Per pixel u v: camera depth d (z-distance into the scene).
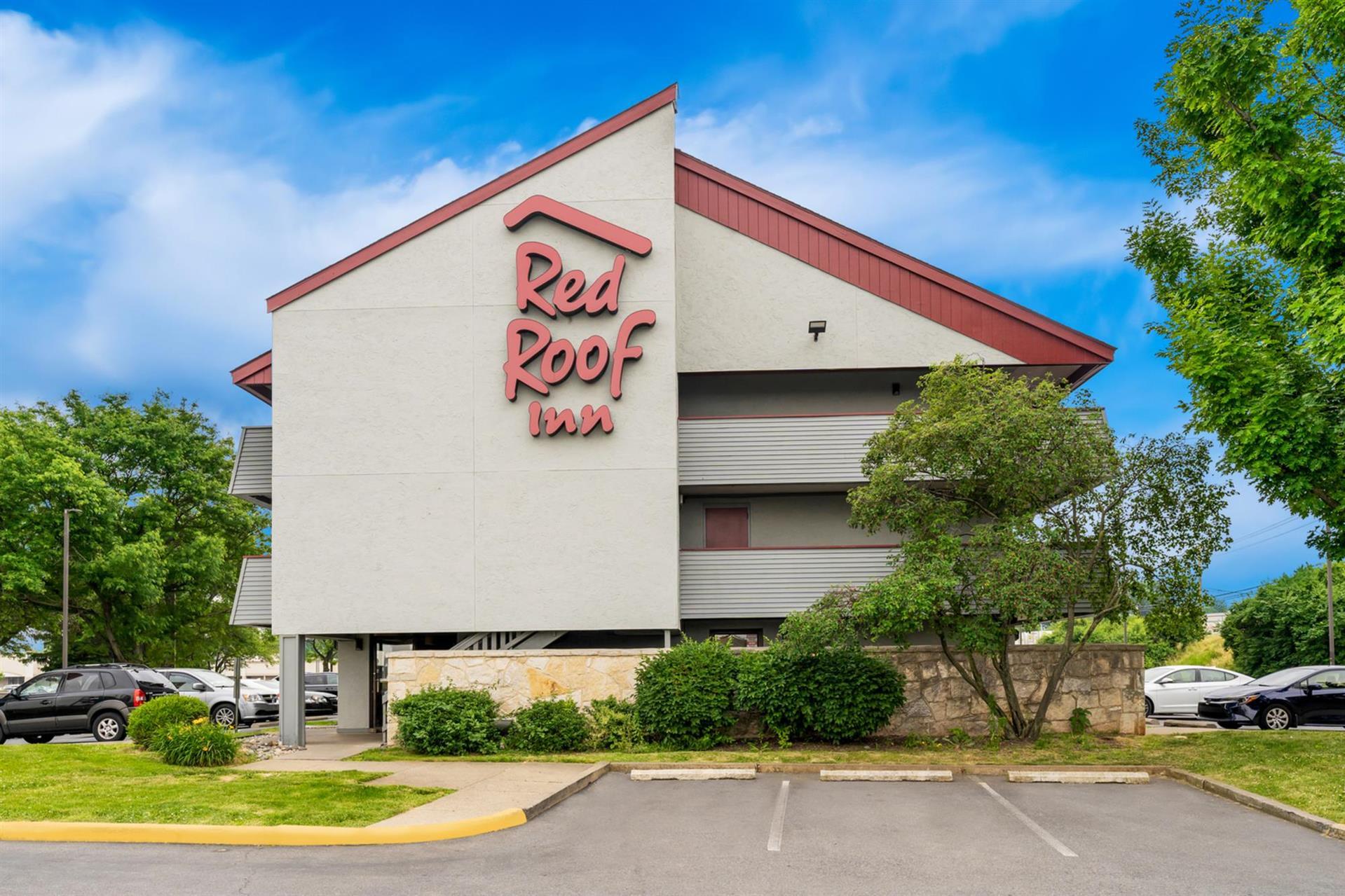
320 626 19.84
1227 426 14.09
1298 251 13.81
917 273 22.12
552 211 20.38
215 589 45.38
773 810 11.92
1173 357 14.73
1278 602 46.97
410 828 10.08
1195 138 16.45
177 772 13.94
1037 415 15.28
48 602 40.50
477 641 19.98
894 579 15.41
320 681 38.06
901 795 12.92
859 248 22.28
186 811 10.69
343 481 20.12
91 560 39.12
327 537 20.02
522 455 20.02
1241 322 14.59
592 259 20.28
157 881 8.28
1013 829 10.71
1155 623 15.99
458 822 10.33
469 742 17.53
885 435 16.78
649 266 20.25
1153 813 11.62
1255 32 14.30
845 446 21.03
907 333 21.98
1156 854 9.48
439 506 20.00
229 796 11.70
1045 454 15.53
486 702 18.23
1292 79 14.10
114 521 40.16
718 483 21.03
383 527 20.00
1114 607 16.20
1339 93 14.25
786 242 22.39
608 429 19.83
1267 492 14.24
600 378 20.08
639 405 20.02
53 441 39.62
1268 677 24.45
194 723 15.83
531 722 17.56
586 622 19.62
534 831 10.62
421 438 20.16
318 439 20.23
